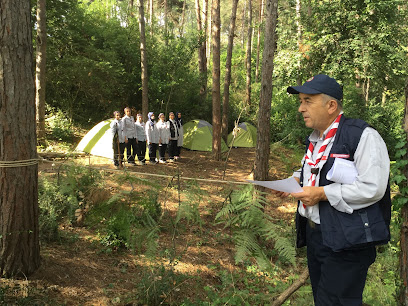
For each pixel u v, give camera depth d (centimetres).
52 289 388
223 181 191
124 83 1783
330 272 162
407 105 226
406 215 224
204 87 2062
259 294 435
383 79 1228
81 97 1648
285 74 1288
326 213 156
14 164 350
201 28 2059
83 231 541
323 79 164
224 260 539
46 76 1471
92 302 388
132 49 1797
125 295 413
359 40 1135
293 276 486
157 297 411
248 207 169
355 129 155
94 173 301
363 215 148
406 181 222
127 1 2258
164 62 1889
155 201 211
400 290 229
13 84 336
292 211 712
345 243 148
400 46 1148
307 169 174
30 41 350
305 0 1283
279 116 1712
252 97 2475
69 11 1603
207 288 448
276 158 1042
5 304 339
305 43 1221
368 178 144
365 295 342
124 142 1034
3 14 326
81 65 1486
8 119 338
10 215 364
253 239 169
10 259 375
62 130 1320
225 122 1723
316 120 167
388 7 1130
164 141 1204
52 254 462
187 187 203
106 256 492
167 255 507
